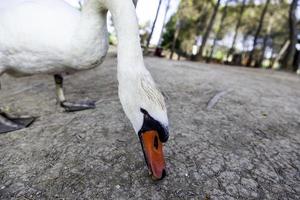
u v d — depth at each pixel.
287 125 0.53
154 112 0.25
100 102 0.54
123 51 0.27
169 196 0.29
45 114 0.49
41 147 0.38
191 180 0.32
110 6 0.30
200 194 0.30
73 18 0.35
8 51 0.36
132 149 0.37
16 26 0.35
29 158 0.35
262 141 0.44
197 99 0.62
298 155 0.41
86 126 0.43
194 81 0.83
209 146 0.40
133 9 0.29
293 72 2.31
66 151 0.36
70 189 0.30
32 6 0.35
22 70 0.39
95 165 0.34
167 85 0.73
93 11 0.33
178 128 0.44
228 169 0.35
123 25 0.28
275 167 0.37
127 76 0.27
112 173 0.32
